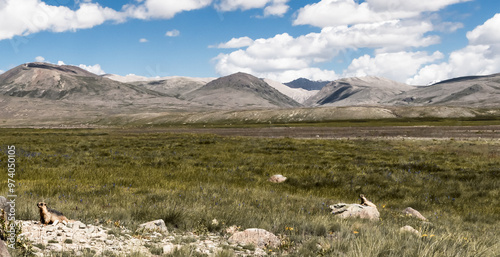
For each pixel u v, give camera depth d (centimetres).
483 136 6738
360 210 1335
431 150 4350
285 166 2989
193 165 2978
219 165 3022
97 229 848
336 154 3900
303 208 1450
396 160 3422
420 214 1580
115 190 1683
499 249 792
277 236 913
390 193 2138
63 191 1611
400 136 7262
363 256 671
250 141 5588
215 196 1580
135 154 3644
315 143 5266
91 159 3148
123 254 645
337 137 7300
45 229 795
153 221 950
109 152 3712
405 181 2433
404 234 884
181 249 697
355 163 3222
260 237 865
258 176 2552
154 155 3584
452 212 1761
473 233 1187
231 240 869
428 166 2955
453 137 6694
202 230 939
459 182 2377
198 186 1948
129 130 12000
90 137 6462
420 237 813
